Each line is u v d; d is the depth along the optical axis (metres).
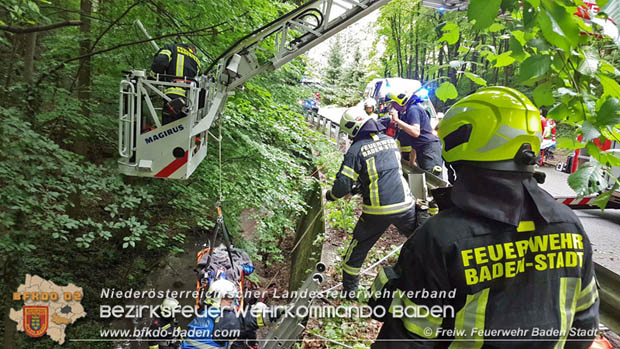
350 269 3.72
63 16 5.03
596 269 3.10
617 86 1.09
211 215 6.15
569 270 1.22
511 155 1.19
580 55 1.12
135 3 4.30
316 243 5.22
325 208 5.97
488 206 1.18
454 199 1.24
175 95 3.40
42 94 4.07
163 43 4.72
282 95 7.21
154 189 5.04
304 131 6.51
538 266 1.19
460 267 1.15
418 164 5.60
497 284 1.17
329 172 7.38
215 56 4.86
